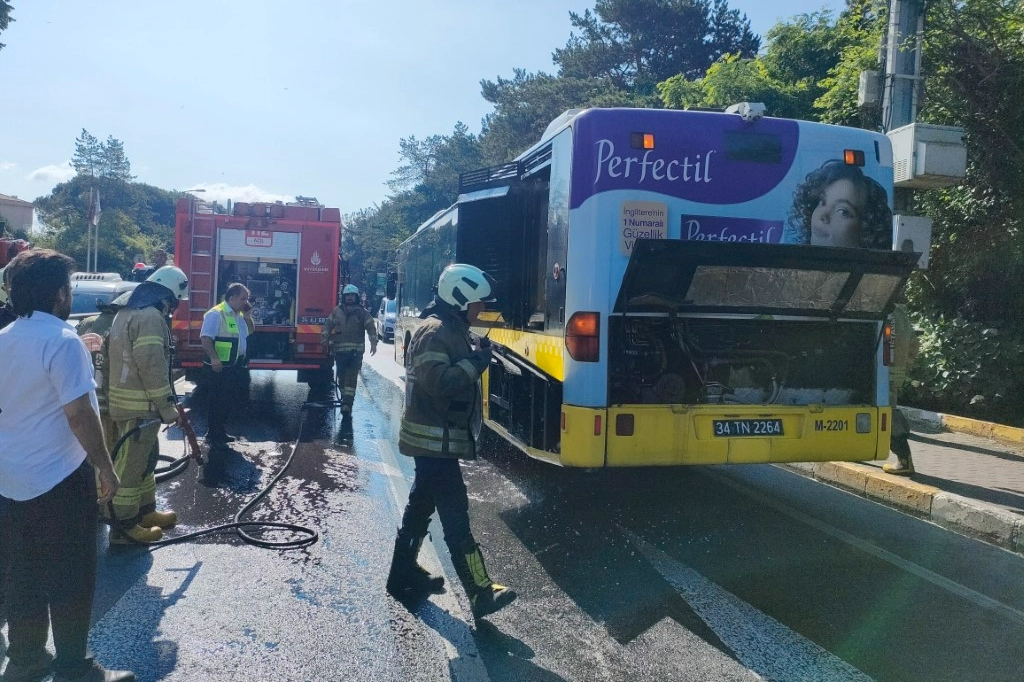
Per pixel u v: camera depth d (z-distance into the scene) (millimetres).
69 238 72688
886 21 11461
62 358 3426
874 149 6258
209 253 12891
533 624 4535
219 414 9125
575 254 5824
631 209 5801
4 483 3441
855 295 5809
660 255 5336
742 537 6152
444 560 5578
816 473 8195
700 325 6094
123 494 5680
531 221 6992
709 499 7277
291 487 7457
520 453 9156
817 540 6102
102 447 3541
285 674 3906
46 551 3479
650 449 5789
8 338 3455
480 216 8414
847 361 6324
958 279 11539
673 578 5262
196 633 4336
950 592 5078
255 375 17484
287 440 9727
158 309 5809
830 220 6141
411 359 4598
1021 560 5730
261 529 6129
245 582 5070
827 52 18953
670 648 4242
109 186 101562
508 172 7652
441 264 11422
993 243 11086
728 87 18469
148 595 4836
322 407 12555
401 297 18203
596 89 40031
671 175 5871
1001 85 10695
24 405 3434
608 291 5750
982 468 8211
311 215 13250
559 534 6195
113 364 5684
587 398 5730
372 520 6438
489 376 8352
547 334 6344
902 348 7301
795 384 6273
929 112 11266
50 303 3557
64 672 3582
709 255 5359
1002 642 4355
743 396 6234
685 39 40438
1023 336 10930
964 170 8258
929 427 10781
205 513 6562
